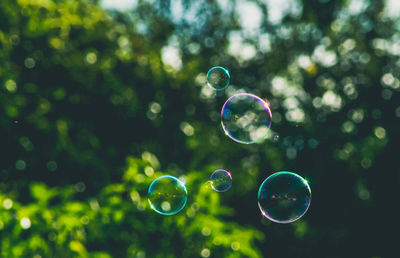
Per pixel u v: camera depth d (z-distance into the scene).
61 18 1.12
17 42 1.08
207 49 1.75
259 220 1.59
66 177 1.09
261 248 1.63
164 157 1.26
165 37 1.65
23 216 0.79
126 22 1.52
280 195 0.82
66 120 1.13
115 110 1.22
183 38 1.70
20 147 1.05
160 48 1.54
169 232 0.82
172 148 1.28
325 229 1.76
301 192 0.82
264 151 1.65
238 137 0.88
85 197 1.08
